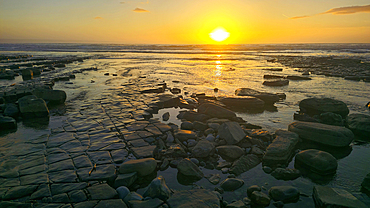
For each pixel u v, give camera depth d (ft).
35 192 13.97
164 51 227.81
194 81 62.49
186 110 35.32
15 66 85.66
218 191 15.10
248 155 19.67
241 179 16.55
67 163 17.66
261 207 13.60
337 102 32.37
